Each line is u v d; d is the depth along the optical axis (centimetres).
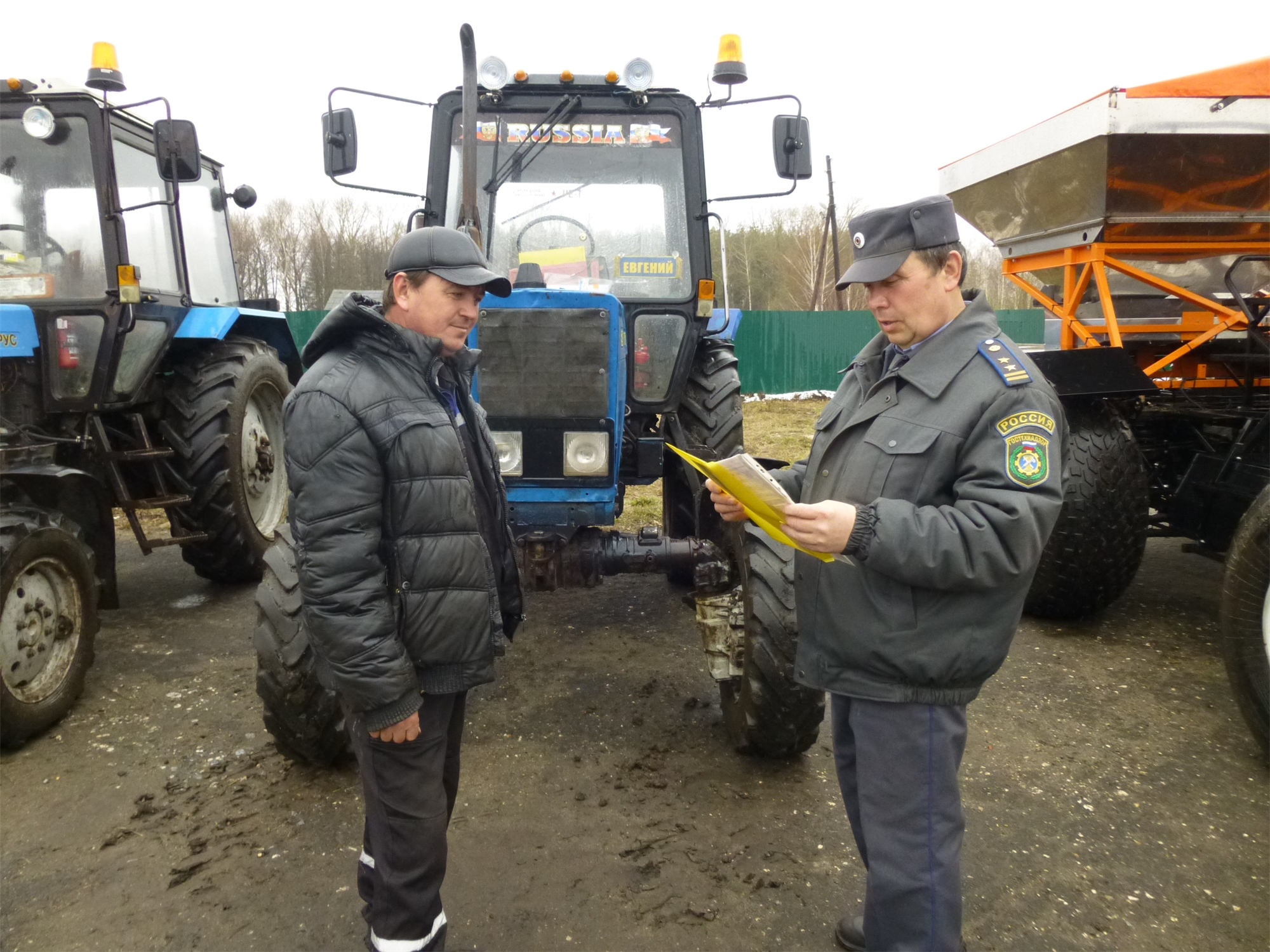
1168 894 214
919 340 166
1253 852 230
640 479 363
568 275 373
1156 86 346
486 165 373
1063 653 364
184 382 441
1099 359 357
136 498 432
